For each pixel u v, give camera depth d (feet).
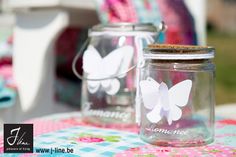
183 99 1.77
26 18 3.17
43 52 3.14
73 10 3.16
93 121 2.12
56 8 3.06
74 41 3.87
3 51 2.97
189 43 3.24
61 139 1.78
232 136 1.89
